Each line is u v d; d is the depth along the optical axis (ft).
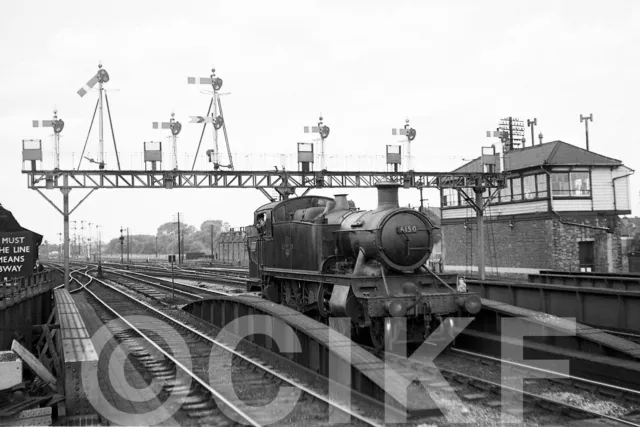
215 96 94.12
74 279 134.41
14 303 43.65
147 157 86.38
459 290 41.88
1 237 45.11
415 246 40.70
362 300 38.09
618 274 62.69
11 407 24.23
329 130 94.43
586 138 126.72
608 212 95.25
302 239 47.11
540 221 95.30
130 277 139.33
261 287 55.93
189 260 287.07
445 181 96.63
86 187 84.84
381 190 42.22
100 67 88.12
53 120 84.53
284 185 89.40
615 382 30.45
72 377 28.04
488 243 106.83
